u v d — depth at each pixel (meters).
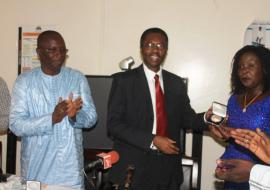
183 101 2.24
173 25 2.97
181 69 2.97
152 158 2.04
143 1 3.01
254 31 2.85
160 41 2.11
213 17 2.91
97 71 3.12
